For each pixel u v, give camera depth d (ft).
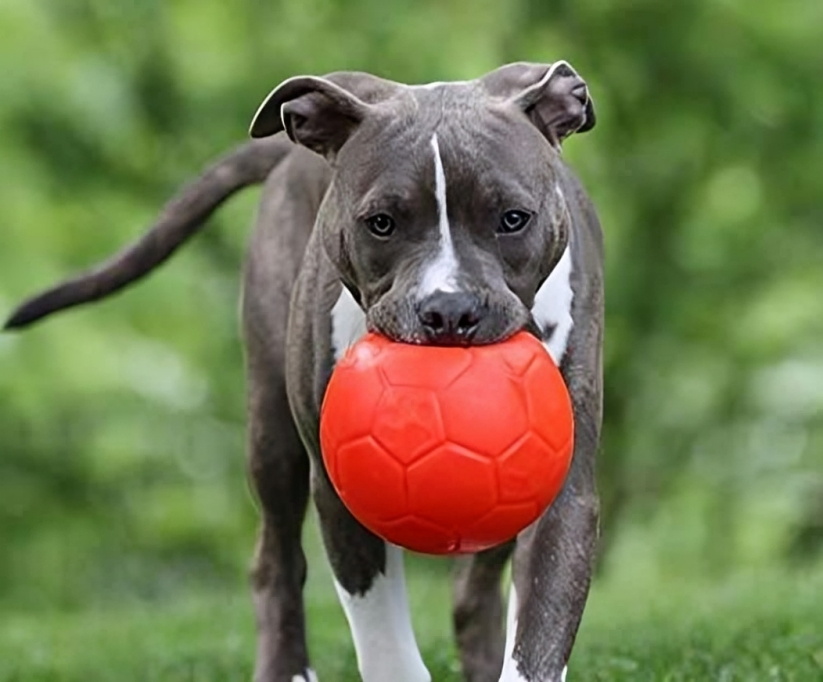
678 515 69.10
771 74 59.47
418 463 18.61
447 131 19.70
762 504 68.18
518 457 18.69
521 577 20.70
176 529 69.26
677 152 60.18
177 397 63.82
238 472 68.39
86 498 68.69
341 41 58.95
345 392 19.04
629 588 49.01
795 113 59.62
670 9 59.11
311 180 24.03
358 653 22.02
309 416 21.84
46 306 27.09
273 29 60.29
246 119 59.82
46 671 31.86
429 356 18.85
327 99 20.51
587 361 21.11
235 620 38.27
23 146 61.31
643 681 25.62
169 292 61.62
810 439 66.85
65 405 64.54
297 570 25.32
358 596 21.86
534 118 20.77
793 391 65.77
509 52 58.59
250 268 24.98
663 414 62.69
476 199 19.49
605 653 28.17
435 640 31.09
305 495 25.17
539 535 20.65
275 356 24.47
